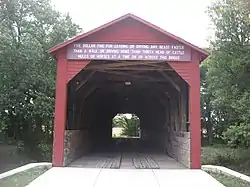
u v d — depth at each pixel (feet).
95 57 35.19
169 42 35.47
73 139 40.14
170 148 50.47
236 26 63.36
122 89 59.47
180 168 34.58
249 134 52.85
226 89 64.69
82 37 34.99
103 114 80.48
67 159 36.22
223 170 33.73
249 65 61.72
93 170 31.81
